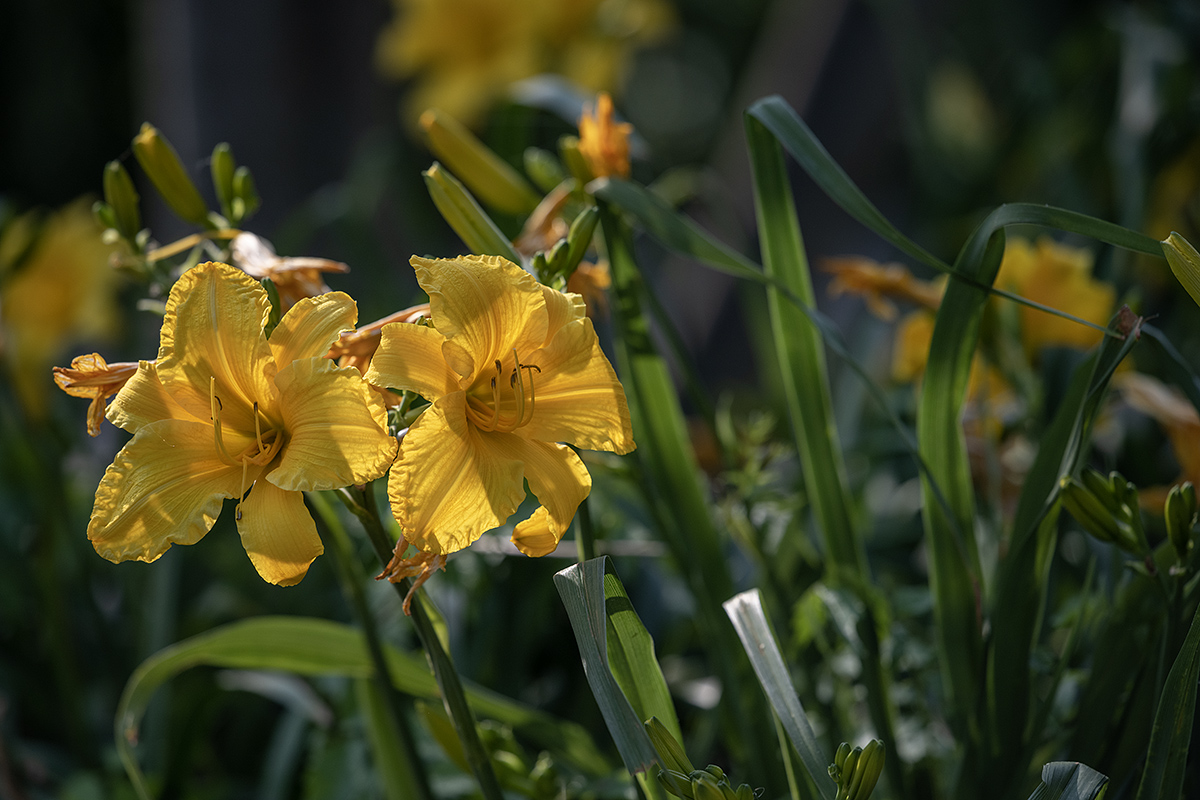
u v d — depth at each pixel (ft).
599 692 4.38
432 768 4.92
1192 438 4.91
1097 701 4.59
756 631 4.49
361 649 4.77
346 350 4.50
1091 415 4.53
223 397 4.45
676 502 4.82
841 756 4.42
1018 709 4.60
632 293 4.81
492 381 4.50
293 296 4.62
